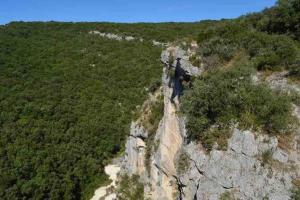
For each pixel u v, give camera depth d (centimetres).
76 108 5853
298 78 1728
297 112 1567
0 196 3869
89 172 4628
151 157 2575
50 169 4409
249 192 1434
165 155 2206
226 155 1576
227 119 1653
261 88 1680
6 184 3969
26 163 4294
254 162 1462
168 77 2342
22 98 5559
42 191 4125
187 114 1831
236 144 1558
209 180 1606
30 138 4712
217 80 1784
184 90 2028
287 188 1334
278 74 1792
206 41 2188
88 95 6316
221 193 1531
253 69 1848
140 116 3052
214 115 1728
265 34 2103
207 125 1741
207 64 2008
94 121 5597
